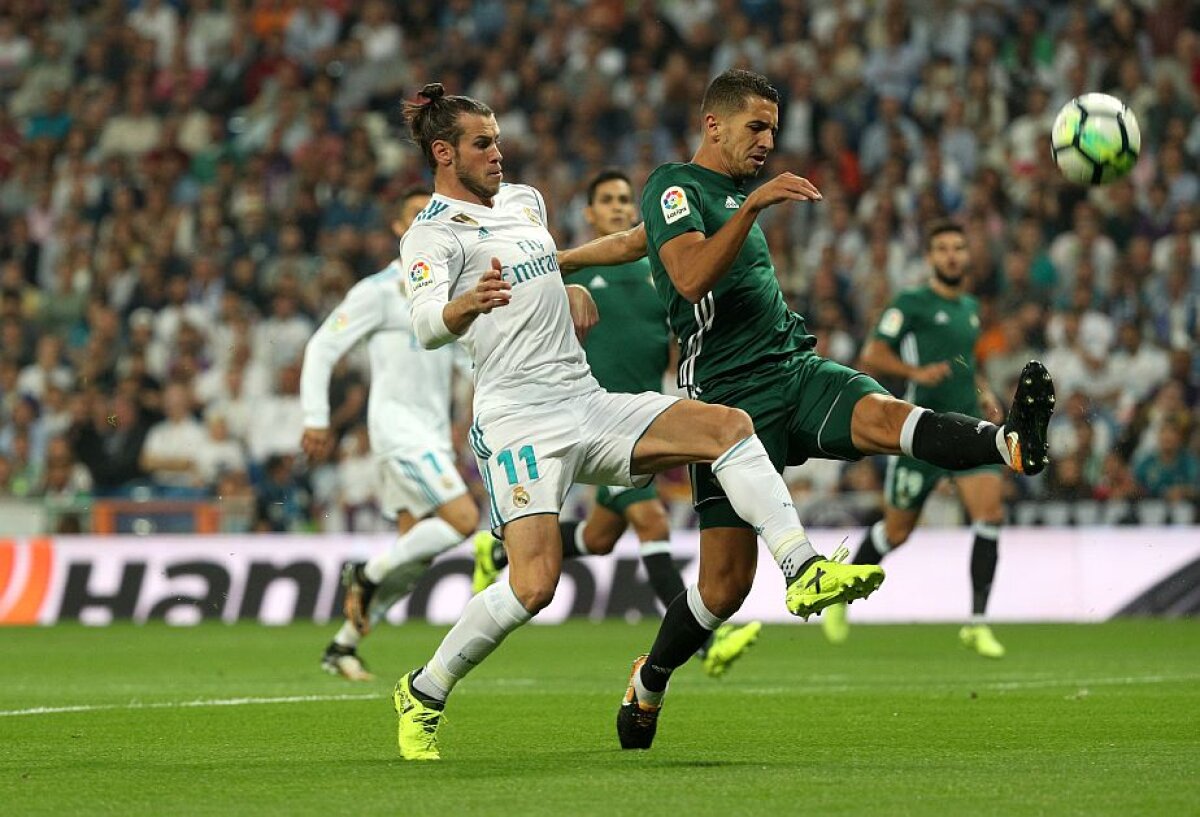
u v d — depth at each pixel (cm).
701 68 6544
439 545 2958
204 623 5000
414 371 3053
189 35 7431
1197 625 4325
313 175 6594
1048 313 5381
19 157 7131
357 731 2102
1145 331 5334
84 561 5169
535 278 1798
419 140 1847
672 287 1888
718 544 1805
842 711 2295
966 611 4644
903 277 5681
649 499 3002
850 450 1833
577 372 1803
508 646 3784
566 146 6494
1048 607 4588
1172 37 6153
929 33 6356
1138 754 1755
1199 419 5078
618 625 4569
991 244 5622
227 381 5844
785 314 1922
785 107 6269
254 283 6312
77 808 1426
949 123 6088
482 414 1794
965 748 1838
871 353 3512
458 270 1795
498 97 6731
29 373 6241
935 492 4941
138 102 7175
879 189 5894
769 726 2108
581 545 3077
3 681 2973
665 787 1495
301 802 1434
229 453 5616
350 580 2958
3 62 7506
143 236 6638
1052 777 1548
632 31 6694
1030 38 6191
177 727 2159
